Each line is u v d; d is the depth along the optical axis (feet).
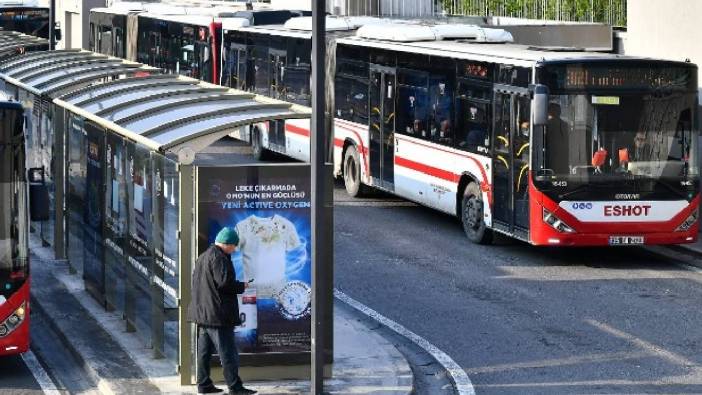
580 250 93.30
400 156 105.91
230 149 148.05
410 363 61.98
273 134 133.49
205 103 64.49
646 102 84.89
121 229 67.31
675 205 85.51
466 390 57.21
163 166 58.44
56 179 86.07
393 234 98.63
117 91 73.26
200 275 53.47
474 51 93.45
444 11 169.48
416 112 102.63
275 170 55.36
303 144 124.47
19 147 58.44
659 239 85.56
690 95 85.35
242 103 63.21
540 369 60.64
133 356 61.72
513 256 90.02
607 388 57.36
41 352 65.31
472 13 163.32
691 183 85.76
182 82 74.69
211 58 152.25
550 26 129.49
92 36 206.69
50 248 91.66
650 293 77.66
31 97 96.12
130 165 64.75
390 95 107.45
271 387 55.72
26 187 58.85
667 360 62.13
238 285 53.47
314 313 53.88
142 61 178.40
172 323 58.59
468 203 94.99
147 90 73.05
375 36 111.55
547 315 71.72
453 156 96.43
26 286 59.00
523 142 85.81
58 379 60.13
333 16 141.28
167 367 59.72
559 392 56.80
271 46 133.59
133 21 182.19
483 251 91.91
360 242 94.94
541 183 84.38
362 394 55.16
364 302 75.00
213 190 55.16
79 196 78.54
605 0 148.36
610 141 84.69
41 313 72.95
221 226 55.36
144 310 63.62
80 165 77.66
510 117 87.56
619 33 127.75
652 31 109.09
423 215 108.37
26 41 131.23
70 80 84.58
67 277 80.94
